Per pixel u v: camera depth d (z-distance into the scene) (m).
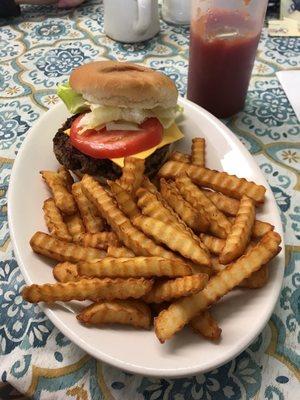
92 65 0.31
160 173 0.28
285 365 0.22
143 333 0.21
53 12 0.53
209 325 0.20
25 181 0.29
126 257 0.23
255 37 0.33
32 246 0.24
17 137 0.36
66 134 0.31
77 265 0.22
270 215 0.26
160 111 0.31
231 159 0.31
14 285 0.26
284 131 0.36
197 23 0.32
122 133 0.30
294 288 0.25
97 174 0.30
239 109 0.38
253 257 0.21
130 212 0.25
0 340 0.23
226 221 0.25
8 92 0.41
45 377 0.22
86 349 0.20
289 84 0.40
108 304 0.21
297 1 0.48
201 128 0.33
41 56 0.45
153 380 0.21
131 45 0.46
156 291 0.22
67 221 0.27
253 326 0.21
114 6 0.44
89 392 0.21
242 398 0.21
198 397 0.21
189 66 0.36
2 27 0.50
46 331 0.23
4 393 0.22
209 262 0.22
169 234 0.22
